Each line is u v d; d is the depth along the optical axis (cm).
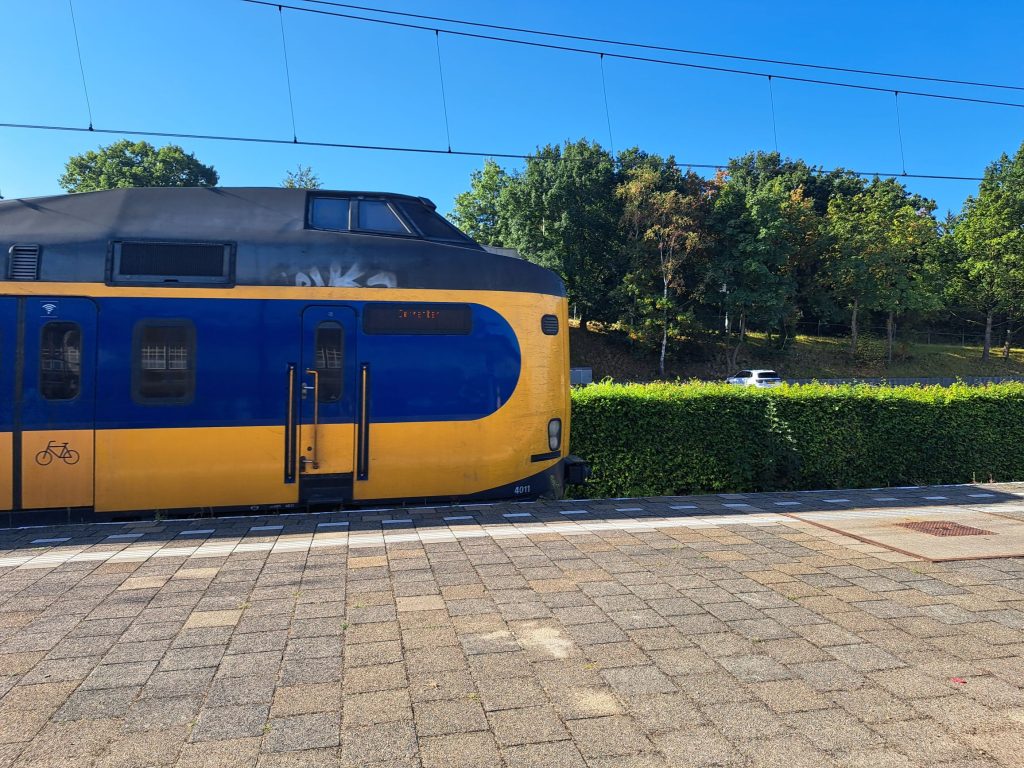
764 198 4212
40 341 594
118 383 605
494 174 4984
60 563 489
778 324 4528
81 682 304
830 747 251
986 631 367
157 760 241
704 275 4281
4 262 593
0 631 364
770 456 883
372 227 680
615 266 4416
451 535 574
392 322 661
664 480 847
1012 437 983
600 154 4516
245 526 602
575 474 745
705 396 866
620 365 4584
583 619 383
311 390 641
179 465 617
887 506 747
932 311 5131
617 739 256
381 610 397
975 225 4819
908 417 942
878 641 352
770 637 357
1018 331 5334
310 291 643
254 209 656
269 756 244
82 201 631
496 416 688
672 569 481
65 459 598
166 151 4709
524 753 246
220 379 623
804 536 582
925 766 238
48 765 238
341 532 583
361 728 264
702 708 280
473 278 687
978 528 619
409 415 663
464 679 307
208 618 383
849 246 4553
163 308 614
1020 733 261
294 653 336
